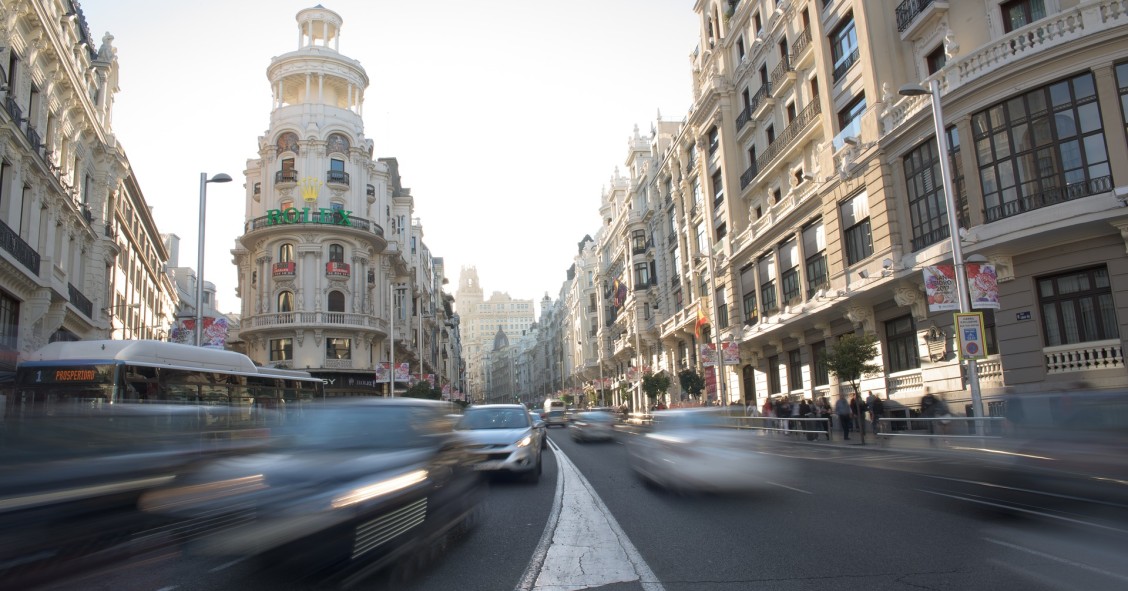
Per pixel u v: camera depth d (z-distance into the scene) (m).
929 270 17.25
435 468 6.59
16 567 4.95
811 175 27.23
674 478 10.02
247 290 51.69
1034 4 18.61
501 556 6.64
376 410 7.35
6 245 19.44
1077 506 7.09
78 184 27.72
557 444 25.25
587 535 7.57
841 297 24.39
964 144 18.59
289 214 48.03
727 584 5.44
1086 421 7.30
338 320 47.97
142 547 6.41
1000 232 17.38
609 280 72.38
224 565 6.32
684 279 44.72
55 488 5.42
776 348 32.59
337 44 54.47
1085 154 16.47
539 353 143.25
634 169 59.56
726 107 36.34
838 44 26.03
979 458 8.74
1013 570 5.56
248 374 18.95
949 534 6.99
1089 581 5.20
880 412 20.75
